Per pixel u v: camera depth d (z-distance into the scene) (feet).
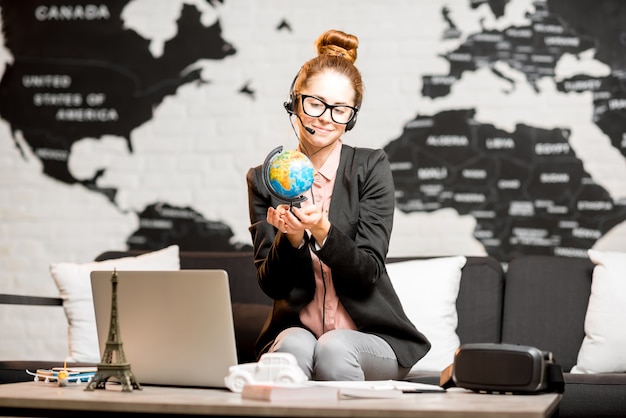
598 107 12.65
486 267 10.64
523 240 12.75
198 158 13.62
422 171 13.01
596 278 10.07
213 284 5.65
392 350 6.85
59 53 13.98
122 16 13.89
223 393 5.31
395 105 13.12
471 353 5.46
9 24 14.08
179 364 5.80
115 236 13.74
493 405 4.60
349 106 6.89
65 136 13.92
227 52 13.62
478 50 12.96
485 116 12.89
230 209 13.52
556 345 10.10
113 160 13.80
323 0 13.39
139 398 4.85
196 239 13.57
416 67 13.10
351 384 5.62
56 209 13.85
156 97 13.75
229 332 5.66
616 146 12.60
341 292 6.88
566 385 8.67
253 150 13.51
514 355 5.36
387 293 7.10
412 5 13.15
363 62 13.21
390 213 7.24
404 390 5.56
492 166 12.86
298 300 6.95
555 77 12.77
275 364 5.28
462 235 12.87
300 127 7.17
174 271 5.77
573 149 12.68
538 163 12.75
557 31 12.78
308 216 6.09
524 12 12.86
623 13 12.66
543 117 12.77
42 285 13.79
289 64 13.47
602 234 12.59
